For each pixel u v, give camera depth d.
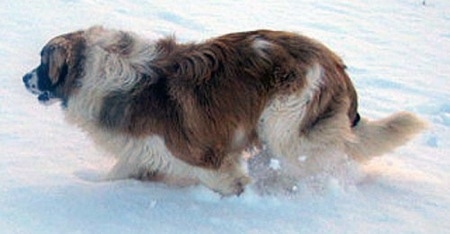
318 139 4.13
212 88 4.06
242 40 4.15
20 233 3.76
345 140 4.19
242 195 4.10
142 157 4.13
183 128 4.03
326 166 4.18
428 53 6.45
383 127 4.30
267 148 4.18
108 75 4.05
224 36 4.20
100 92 4.07
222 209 4.03
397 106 5.32
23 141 4.43
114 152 4.19
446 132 5.00
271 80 4.08
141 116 4.05
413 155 4.65
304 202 4.11
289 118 4.09
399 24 7.46
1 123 4.58
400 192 4.23
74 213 3.90
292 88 4.07
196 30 6.10
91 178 4.23
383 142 4.30
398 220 4.02
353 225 3.97
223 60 4.09
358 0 8.39
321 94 4.10
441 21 7.82
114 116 4.07
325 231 3.93
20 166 4.20
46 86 4.13
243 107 4.09
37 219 3.84
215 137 4.07
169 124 4.03
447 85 5.76
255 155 4.24
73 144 4.48
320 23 6.91
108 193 4.05
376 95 5.48
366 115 5.16
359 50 6.27
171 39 4.18
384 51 6.34
